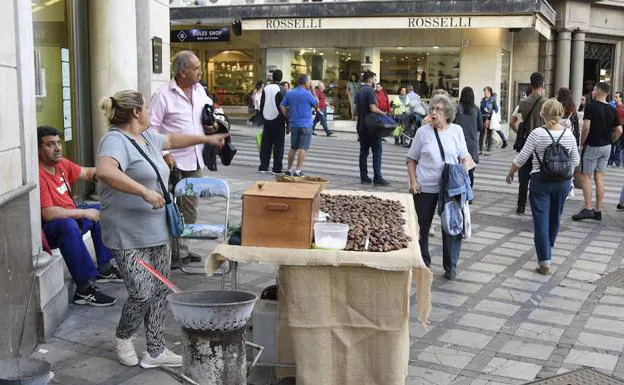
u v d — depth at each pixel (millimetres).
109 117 4242
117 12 7566
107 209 4258
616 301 6195
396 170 14023
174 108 6309
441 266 7184
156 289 4387
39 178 5473
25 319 4578
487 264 7305
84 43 7555
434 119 6469
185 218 6543
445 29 22125
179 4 23047
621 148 16922
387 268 3924
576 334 5363
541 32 20766
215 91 28156
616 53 26016
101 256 6109
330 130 23234
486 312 5820
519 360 4840
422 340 5164
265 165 12992
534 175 6883
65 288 5359
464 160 6512
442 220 6391
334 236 4141
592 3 24344
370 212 5066
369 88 11695
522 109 9766
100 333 5047
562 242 8375
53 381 4277
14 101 4543
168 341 4969
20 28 4641
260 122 23859
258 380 4387
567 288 6539
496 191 12008
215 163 6445
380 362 4098
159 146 4445
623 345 5164
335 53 23516
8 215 4301
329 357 4109
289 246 4055
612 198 11703
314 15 21531
